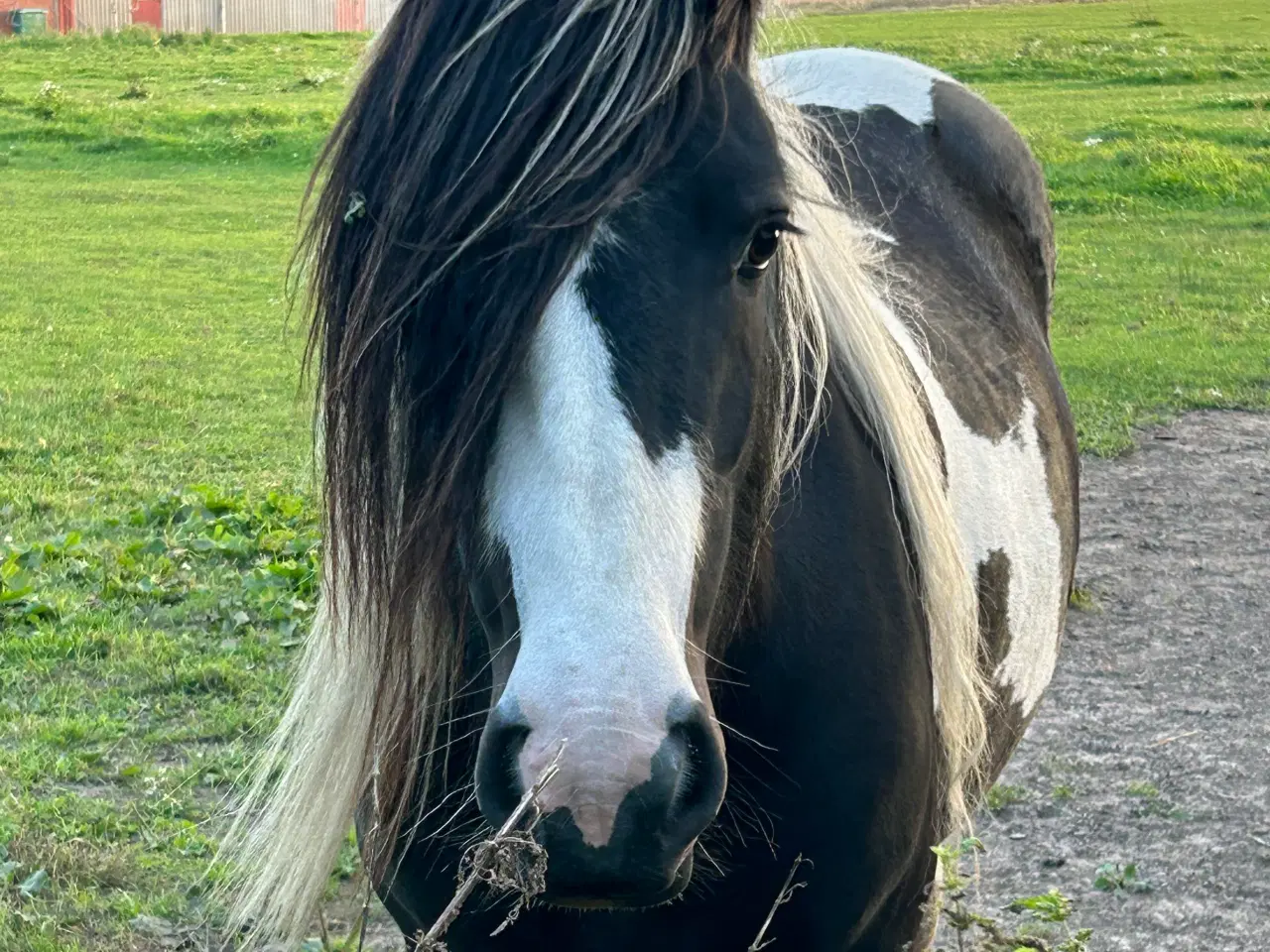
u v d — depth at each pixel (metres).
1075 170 14.08
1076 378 7.95
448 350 1.39
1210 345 8.59
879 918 2.01
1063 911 2.25
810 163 1.91
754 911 1.82
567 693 1.29
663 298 1.38
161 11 32.06
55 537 5.49
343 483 1.53
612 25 1.40
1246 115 17.19
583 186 1.37
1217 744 4.23
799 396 1.76
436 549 1.43
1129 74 21.58
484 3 1.44
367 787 1.93
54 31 30.12
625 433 1.35
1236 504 6.21
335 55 26.86
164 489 6.16
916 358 2.27
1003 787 3.97
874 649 1.85
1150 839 3.73
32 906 3.25
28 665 4.47
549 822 1.30
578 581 1.33
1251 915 3.40
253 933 2.23
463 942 1.87
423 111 1.42
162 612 4.88
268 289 10.69
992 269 3.05
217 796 3.81
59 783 3.86
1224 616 5.12
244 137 17.31
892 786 1.85
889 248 2.69
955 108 3.30
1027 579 2.59
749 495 1.65
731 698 1.75
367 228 1.47
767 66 2.44
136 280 10.88
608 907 1.42
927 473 2.00
